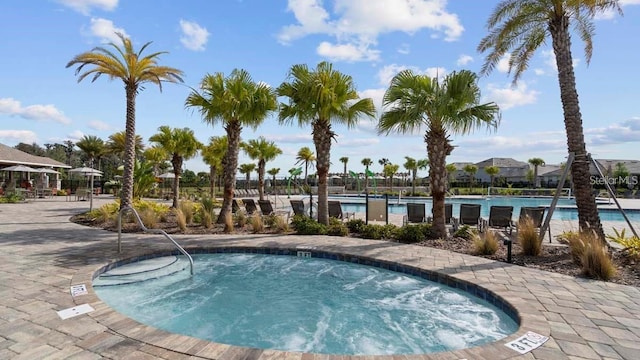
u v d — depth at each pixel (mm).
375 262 7852
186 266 8023
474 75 9352
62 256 7543
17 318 4180
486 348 3625
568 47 8617
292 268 8031
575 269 6762
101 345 3547
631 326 4164
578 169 8367
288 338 4777
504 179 57562
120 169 40906
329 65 11523
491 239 8258
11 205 20812
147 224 11945
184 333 4895
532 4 8945
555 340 3801
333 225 11297
